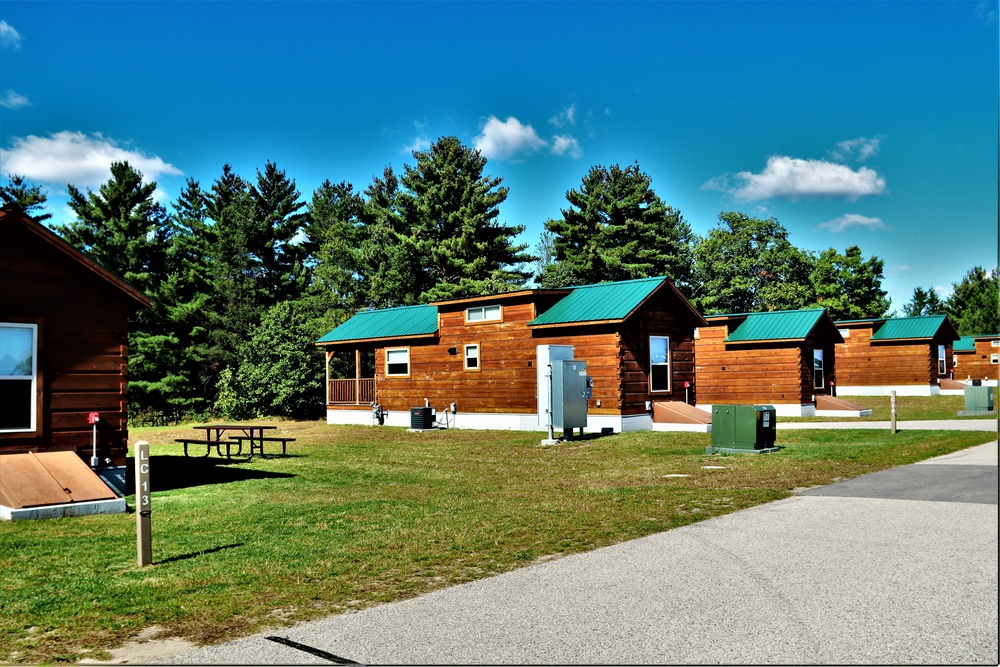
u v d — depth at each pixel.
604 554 7.61
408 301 50.16
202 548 8.29
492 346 27.00
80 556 8.01
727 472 13.63
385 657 4.99
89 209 41.62
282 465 16.86
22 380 12.12
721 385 33.97
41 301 12.30
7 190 50.38
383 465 16.48
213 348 43.91
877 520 8.81
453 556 7.74
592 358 24.42
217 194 65.88
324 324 42.91
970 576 6.44
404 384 29.98
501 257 55.47
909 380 42.12
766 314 33.84
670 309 26.45
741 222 65.50
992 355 51.62
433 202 54.19
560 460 16.89
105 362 12.94
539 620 5.62
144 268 42.97
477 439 23.06
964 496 10.19
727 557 7.31
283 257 58.41
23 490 10.61
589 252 55.22
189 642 5.39
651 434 22.45
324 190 70.75
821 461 14.57
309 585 6.76
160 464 17.69
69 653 5.22
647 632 5.30
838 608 5.69
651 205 59.34
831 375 34.34
